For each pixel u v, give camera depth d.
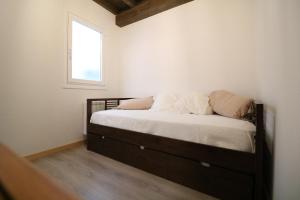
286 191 0.71
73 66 2.20
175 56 2.30
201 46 2.08
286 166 0.71
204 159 1.16
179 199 1.12
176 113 1.69
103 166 1.58
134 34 2.74
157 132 1.41
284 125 0.74
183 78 2.23
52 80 1.91
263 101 1.39
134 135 1.55
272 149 1.00
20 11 1.62
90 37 2.45
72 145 2.14
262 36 1.43
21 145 1.66
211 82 2.01
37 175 0.32
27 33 1.67
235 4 1.85
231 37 1.88
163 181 1.33
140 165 1.52
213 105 1.69
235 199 1.05
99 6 2.53
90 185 1.26
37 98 1.78
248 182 1.00
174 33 2.30
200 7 2.09
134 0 2.54
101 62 2.59
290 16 0.69
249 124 1.13
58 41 1.96
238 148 1.04
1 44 1.50
